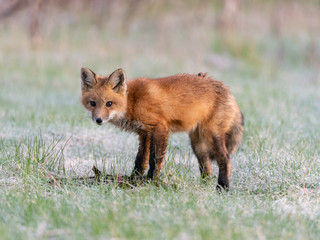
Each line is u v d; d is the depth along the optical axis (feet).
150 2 173.37
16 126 60.23
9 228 27.17
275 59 153.89
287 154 45.75
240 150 51.39
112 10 163.02
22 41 129.70
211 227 27.17
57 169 42.83
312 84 113.39
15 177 38.06
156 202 32.86
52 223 28.17
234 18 166.09
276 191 38.04
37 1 128.57
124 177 39.45
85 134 55.77
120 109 40.01
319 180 39.40
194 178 41.63
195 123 41.22
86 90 41.01
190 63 131.03
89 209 30.40
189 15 171.22
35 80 105.81
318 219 30.25
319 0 209.97
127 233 26.16
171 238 25.52
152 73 118.83
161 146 39.88
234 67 138.51
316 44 170.09
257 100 81.10
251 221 29.35
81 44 137.08
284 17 188.65
